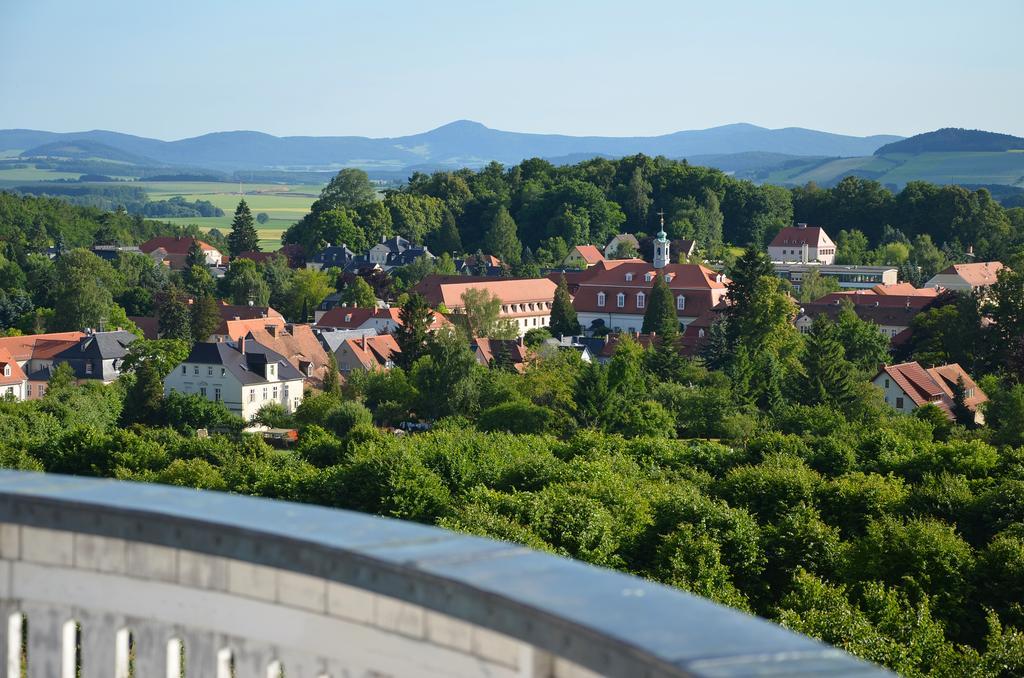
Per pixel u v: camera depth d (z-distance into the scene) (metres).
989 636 53.41
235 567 9.30
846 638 50.59
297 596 9.09
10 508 9.81
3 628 10.30
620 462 93.19
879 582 62.66
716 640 6.84
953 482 82.56
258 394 164.12
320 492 83.50
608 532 68.00
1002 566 64.38
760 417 137.88
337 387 151.00
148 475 92.62
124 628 9.89
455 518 69.12
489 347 191.12
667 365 161.12
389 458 82.56
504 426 132.25
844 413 139.75
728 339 185.88
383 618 8.68
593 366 134.38
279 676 11.23
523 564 8.06
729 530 68.44
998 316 180.25
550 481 83.44
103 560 9.84
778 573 69.12
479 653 8.23
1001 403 133.88
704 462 100.81
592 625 7.04
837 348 150.62
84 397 137.75
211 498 9.68
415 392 146.75
